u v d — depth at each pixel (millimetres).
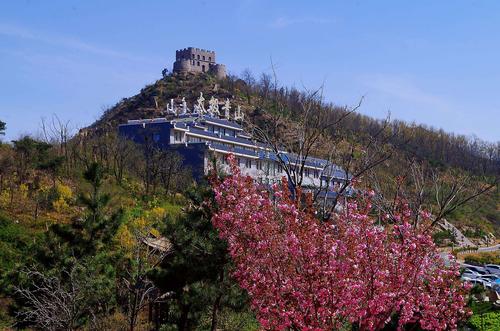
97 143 50969
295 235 11594
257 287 12039
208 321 17406
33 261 19109
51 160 39250
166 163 47250
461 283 13719
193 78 106750
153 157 47562
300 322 11383
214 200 16156
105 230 19812
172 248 17016
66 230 19391
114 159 45969
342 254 11406
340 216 12906
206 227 16234
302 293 11398
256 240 12344
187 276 16469
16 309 18500
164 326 15852
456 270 13508
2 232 26625
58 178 37719
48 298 17719
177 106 87625
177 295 16750
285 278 11711
